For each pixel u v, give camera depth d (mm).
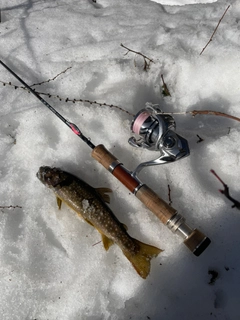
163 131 478
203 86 623
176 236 511
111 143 571
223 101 611
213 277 497
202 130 587
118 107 594
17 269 501
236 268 495
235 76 612
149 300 488
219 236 511
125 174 480
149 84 628
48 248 516
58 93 611
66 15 696
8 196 542
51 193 546
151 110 499
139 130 493
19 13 709
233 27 648
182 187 541
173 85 636
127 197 539
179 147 485
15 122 593
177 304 486
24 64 644
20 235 519
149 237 514
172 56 623
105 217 493
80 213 505
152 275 496
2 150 576
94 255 509
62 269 503
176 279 495
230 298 484
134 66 626
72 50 649
